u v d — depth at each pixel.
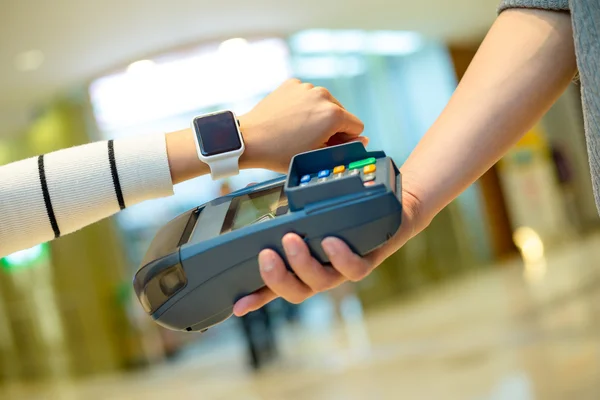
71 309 6.49
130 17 4.47
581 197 7.99
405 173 0.68
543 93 0.67
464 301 5.50
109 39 4.79
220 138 0.70
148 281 0.63
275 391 3.93
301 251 0.56
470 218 7.25
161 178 0.71
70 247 6.35
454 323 4.55
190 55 5.46
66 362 6.62
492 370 3.03
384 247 0.62
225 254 0.59
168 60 5.46
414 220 0.64
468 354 3.48
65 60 5.02
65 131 5.95
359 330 5.35
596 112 0.57
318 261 0.57
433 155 0.68
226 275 0.60
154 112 5.85
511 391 2.64
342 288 5.87
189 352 5.97
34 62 4.88
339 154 0.64
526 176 7.71
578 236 7.73
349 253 0.56
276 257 0.57
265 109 0.74
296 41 6.04
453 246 6.98
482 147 0.67
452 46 7.23
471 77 0.71
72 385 6.46
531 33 0.68
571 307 3.91
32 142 6.10
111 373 6.37
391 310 6.02
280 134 0.72
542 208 7.73
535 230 7.62
